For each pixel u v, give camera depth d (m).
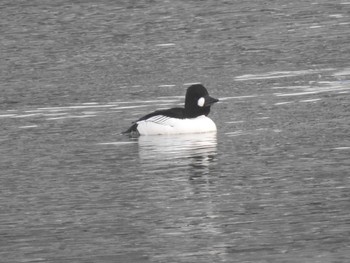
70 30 44.59
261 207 18.80
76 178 21.69
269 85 31.88
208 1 49.88
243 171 21.64
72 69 36.88
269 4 48.72
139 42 41.56
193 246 16.66
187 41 41.25
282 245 16.48
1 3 50.78
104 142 25.17
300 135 24.80
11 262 16.20
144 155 23.55
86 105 30.11
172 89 32.19
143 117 26.00
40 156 23.92
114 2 50.25
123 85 33.28
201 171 21.81
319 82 31.83
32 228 18.08
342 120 26.23
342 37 40.12
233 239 16.94
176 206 19.14
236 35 41.88
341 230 17.14
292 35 41.19
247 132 25.50
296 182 20.50
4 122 28.17
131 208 19.14
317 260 15.67
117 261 16.08
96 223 18.23
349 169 21.31
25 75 36.12
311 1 49.16
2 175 22.22
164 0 50.53
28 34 44.25
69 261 16.16
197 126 25.56
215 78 33.72
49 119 28.33
